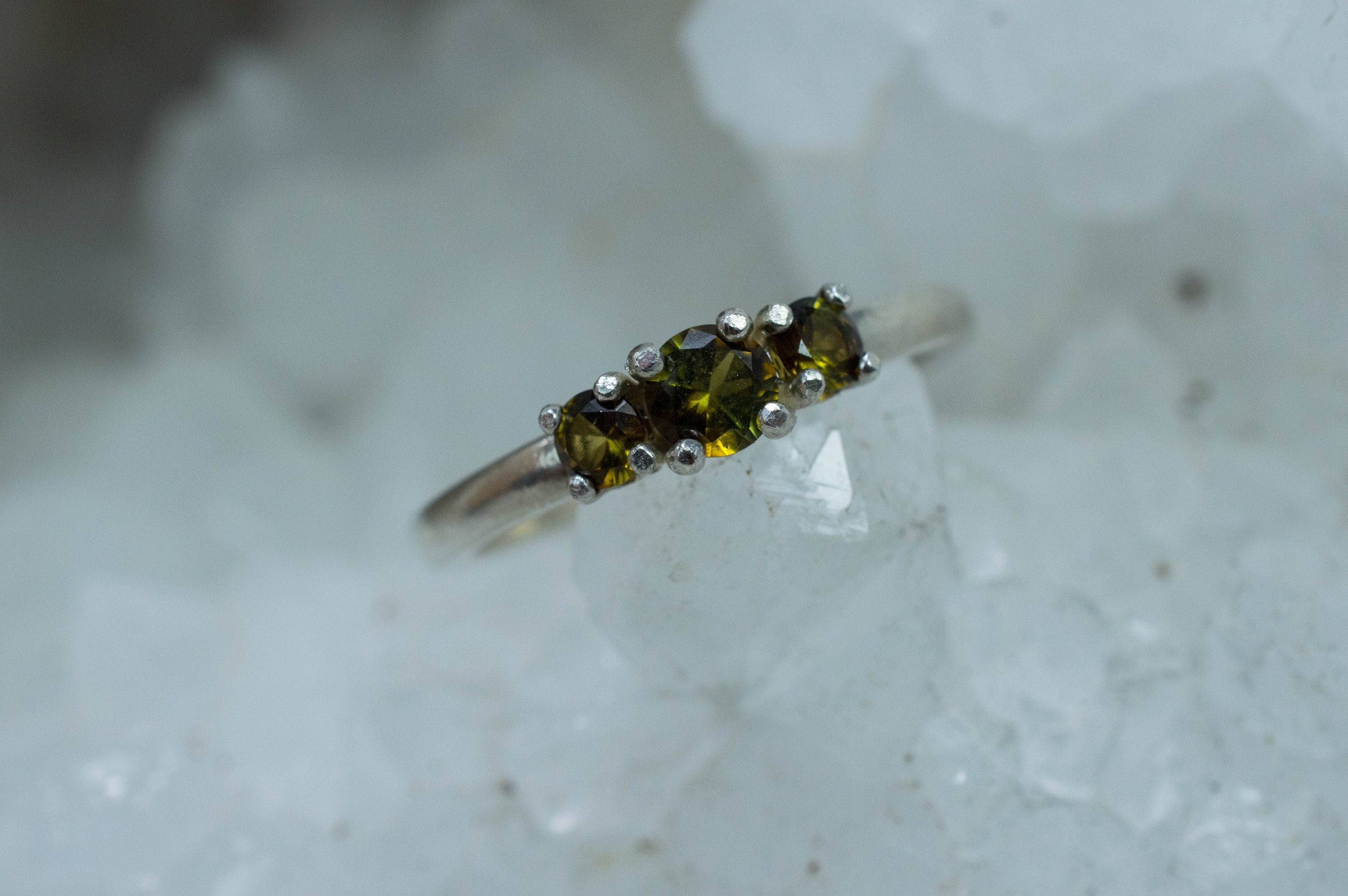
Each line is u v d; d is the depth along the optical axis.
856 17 0.13
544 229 0.15
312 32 0.17
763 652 0.11
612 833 0.12
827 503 0.11
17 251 0.17
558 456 0.11
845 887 0.11
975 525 0.12
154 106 0.17
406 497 0.14
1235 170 0.13
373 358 0.15
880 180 0.13
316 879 0.12
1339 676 0.12
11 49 0.17
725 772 0.12
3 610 0.14
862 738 0.12
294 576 0.14
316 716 0.13
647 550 0.11
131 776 0.12
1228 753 0.12
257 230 0.15
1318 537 0.12
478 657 0.13
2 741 0.13
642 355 0.11
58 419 0.15
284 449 0.15
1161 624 0.12
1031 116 0.13
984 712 0.12
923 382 0.13
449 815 0.12
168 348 0.16
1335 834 0.11
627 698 0.12
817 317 0.11
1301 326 0.13
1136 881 0.11
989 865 0.11
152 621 0.13
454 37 0.16
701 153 0.15
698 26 0.13
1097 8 0.12
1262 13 0.12
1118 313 0.13
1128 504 0.12
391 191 0.15
